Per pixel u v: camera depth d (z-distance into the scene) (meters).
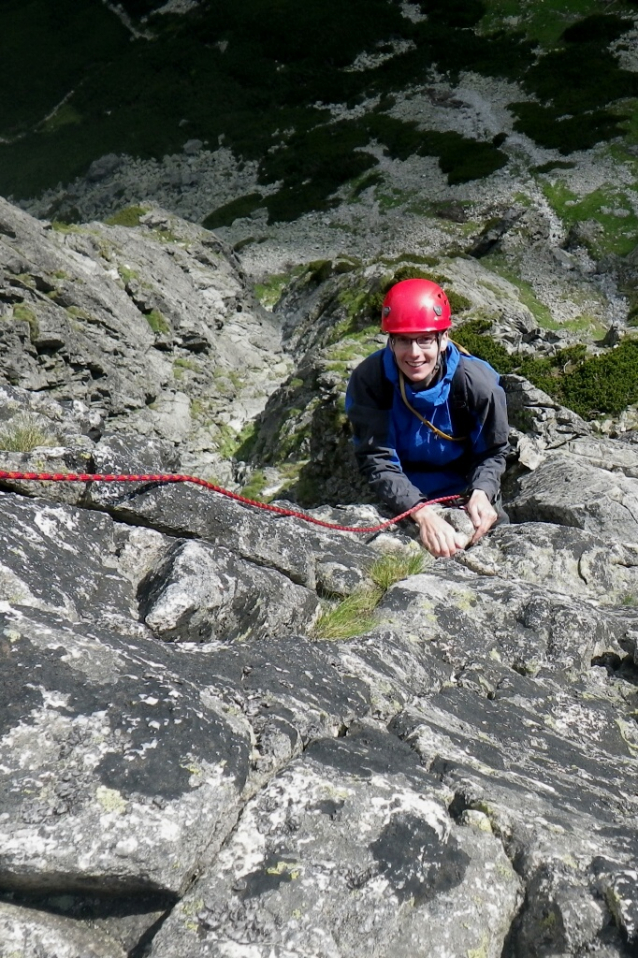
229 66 73.19
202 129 68.38
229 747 3.00
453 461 6.50
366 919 2.63
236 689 3.37
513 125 58.25
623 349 19.28
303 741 3.26
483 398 5.89
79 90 77.50
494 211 50.47
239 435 34.44
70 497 4.79
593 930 2.72
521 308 35.31
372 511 6.98
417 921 2.68
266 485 21.73
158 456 5.74
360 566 5.52
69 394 31.53
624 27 64.69
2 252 31.50
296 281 46.69
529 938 2.76
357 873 2.75
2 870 2.52
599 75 60.91
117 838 2.62
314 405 24.20
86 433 6.12
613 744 4.20
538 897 2.82
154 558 4.55
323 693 3.61
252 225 55.59
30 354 30.91
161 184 64.50
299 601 4.74
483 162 54.34
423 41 69.94
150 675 3.20
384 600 5.10
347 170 57.75
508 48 67.00
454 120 60.88
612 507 9.16
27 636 3.19
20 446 5.34
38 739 2.82
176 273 41.81
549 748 3.93
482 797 3.13
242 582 4.37
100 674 3.12
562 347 20.75
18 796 2.65
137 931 2.64
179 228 45.56
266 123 66.50
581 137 54.81
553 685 4.57
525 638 4.91
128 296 36.62
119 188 66.19
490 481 6.07
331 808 2.92
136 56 78.31
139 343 34.91
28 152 73.56
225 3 79.25
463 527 6.52
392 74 67.56
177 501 4.96
